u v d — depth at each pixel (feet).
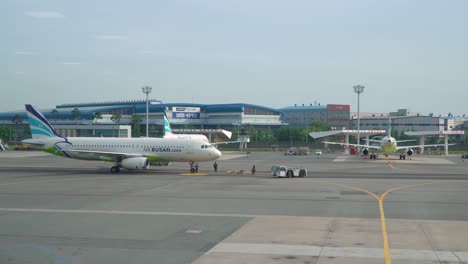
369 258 80.74
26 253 84.43
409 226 107.55
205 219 116.16
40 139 262.47
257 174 239.30
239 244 90.63
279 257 81.35
